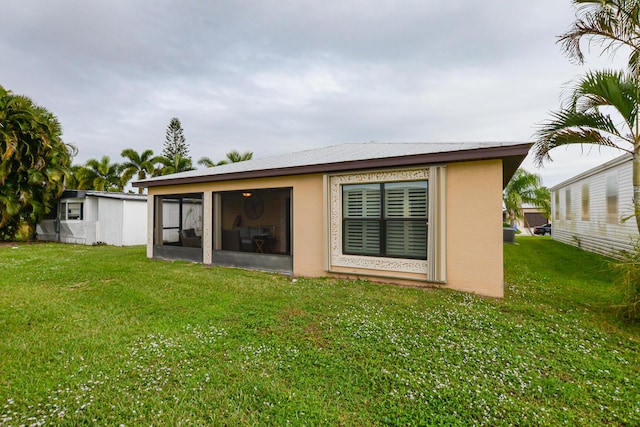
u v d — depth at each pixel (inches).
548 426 84.1
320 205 268.2
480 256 207.0
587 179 470.6
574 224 538.6
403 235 235.5
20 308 178.4
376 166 234.4
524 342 134.3
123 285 233.5
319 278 259.9
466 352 125.0
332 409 91.4
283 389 100.8
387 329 147.3
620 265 166.9
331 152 346.3
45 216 626.2
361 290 216.4
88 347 129.9
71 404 93.0
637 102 178.9
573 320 159.3
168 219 538.6
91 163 924.6
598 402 94.7
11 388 100.2
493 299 195.3
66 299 197.5
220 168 365.1
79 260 353.4
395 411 90.4
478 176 207.6
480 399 95.0
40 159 545.6
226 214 448.1
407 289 218.2
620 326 153.1
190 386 102.3
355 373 110.5
